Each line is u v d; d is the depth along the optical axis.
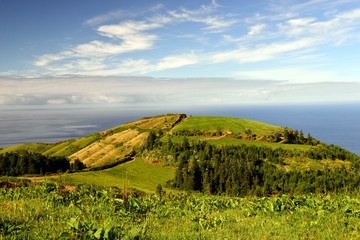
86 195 11.71
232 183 111.56
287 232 8.16
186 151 146.88
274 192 107.69
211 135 185.12
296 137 180.00
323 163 136.12
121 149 176.62
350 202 12.30
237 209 12.43
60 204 10.36
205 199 13.92
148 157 153.50
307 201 12.47
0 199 10.89
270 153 141.62
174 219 9.75
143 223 8.56
